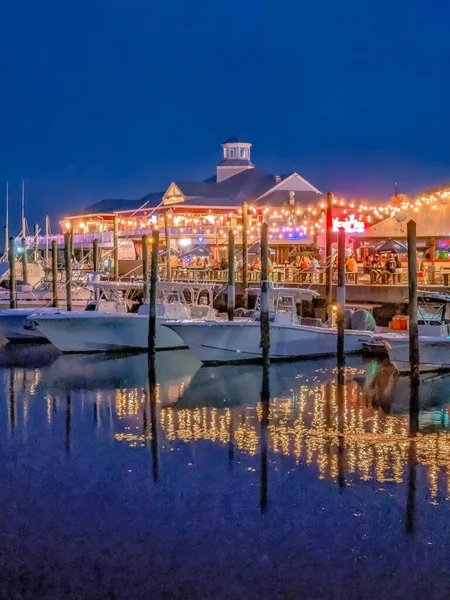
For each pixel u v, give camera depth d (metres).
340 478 13.73
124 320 29.75
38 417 18.73
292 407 19.56
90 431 17.27
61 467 14.45
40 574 10.09
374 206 45.84
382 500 12.62
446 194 39.19
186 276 47.19
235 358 26.53
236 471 14.15
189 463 14.68
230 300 29.88
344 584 9.82
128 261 56.06
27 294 44.44
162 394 21.47
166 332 30.41
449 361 23.70
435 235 42.62
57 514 12.04
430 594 9.58
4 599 9.48
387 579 9.93
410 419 18.16
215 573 10.09
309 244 50.00
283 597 9.52
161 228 67.88
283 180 84.94
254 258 45.91
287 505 12.39
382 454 15.21
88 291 42.81
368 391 21.53
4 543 10.99
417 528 11.47
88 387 22.64
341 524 11.62
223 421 18.09
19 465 14.61
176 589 9.70
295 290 27.86
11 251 39.62
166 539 11.10
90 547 10.85
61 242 76.69
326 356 27.72
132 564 10.34
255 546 10.87
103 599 9.49
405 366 23.83
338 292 25.34
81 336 29.66
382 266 39.09
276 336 26.77
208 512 12.10
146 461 14.83
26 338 33.50
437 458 14.93
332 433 16.89
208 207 78.12
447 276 35.41
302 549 10.77
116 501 12.59
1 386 22.92
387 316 34.69
